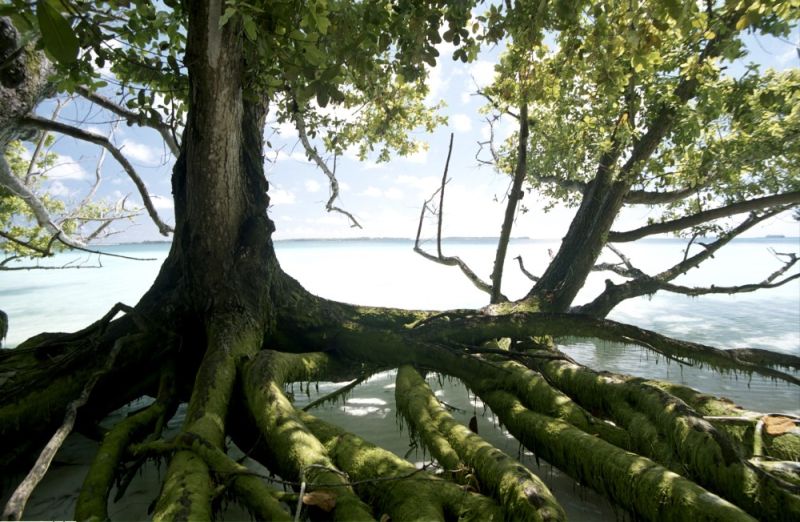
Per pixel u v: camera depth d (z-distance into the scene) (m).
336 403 6.42
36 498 3.85
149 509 3.31
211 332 4.86
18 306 16.33
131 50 5.68
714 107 6.26
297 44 3.65
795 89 6.24
